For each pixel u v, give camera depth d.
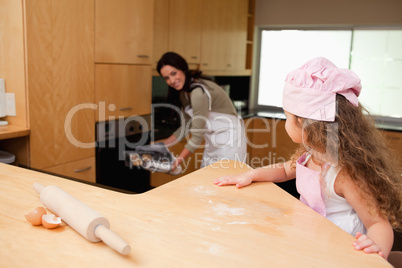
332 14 4.26
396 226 1.12
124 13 2.55
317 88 1.13
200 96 2.43
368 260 0.76
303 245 0.81
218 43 3.90
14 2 1.96
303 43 4.60
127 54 2.62
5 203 0.99
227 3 3.97
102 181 2.57
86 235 0.79
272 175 1.30
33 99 2.04
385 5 3.98
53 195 0.92
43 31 2.04
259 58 4.92
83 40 2.28
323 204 1.21
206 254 0.76
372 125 1.19
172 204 1.02
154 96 3.45
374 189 1.08
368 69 4.24
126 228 0.87
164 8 3.05
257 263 0.73
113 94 2.55
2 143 2.13
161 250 0.77
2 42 2.03
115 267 0.71
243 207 1.02
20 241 0.80
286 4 4.50
